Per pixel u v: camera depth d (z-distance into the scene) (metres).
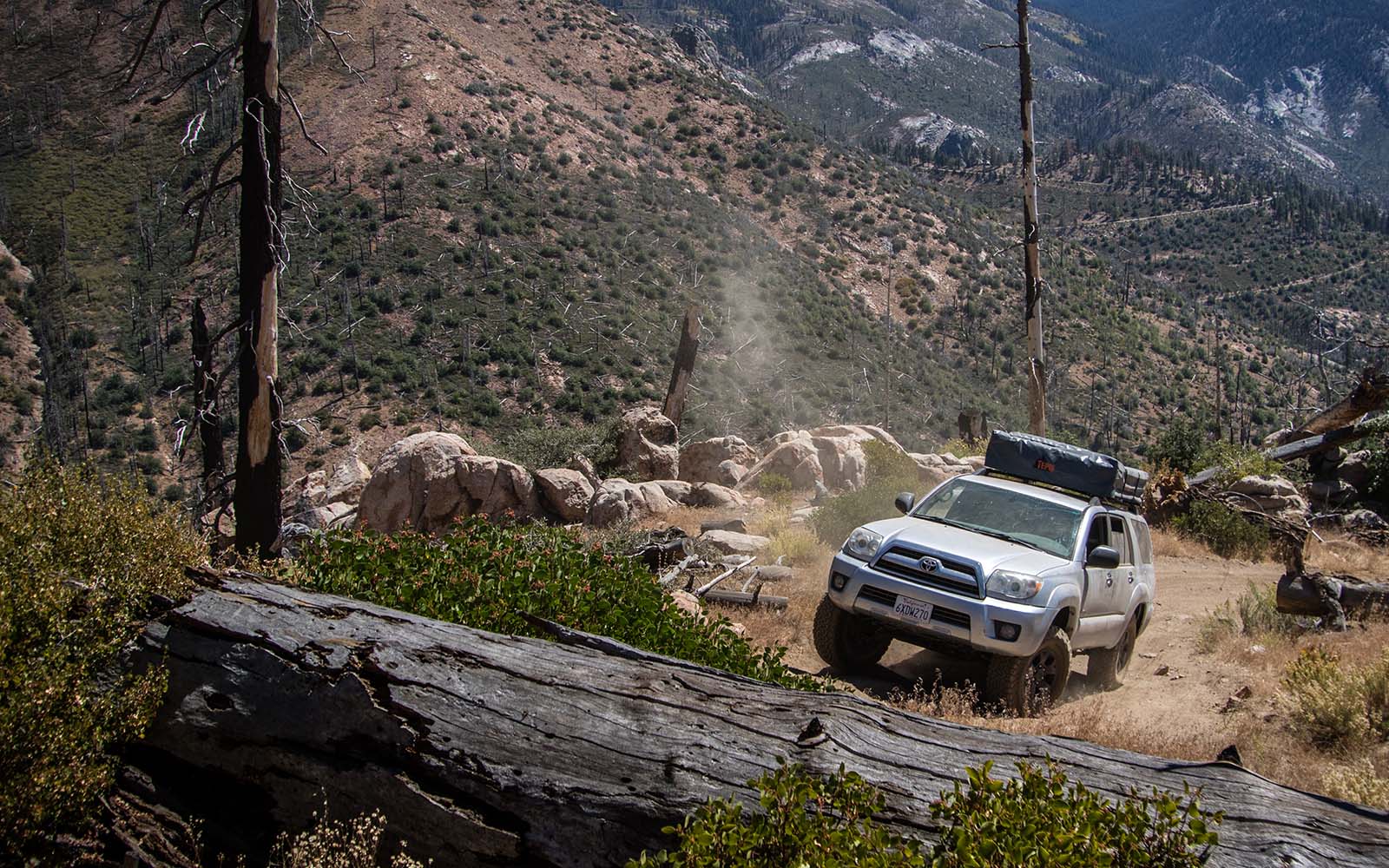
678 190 149.88
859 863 2.61
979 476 9.04
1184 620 11.24
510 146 140.12
